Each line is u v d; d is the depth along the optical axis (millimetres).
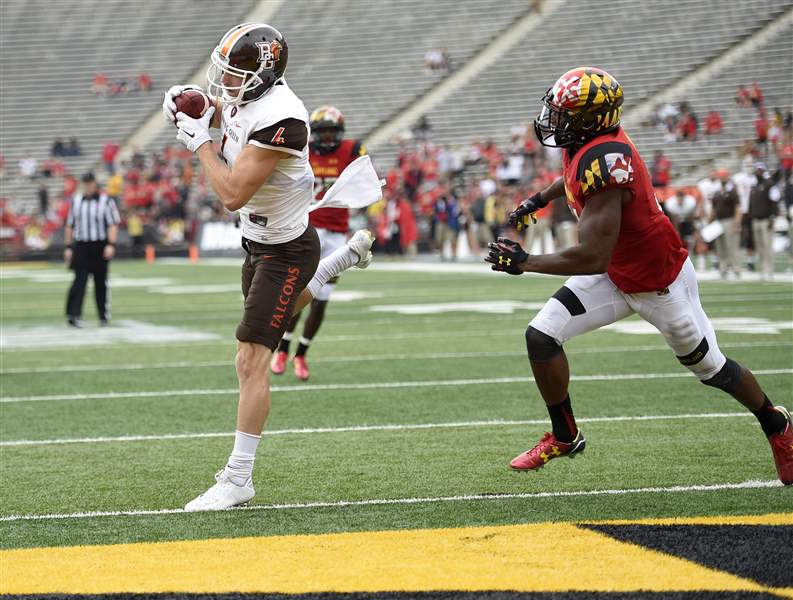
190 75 152875
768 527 16188
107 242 52562
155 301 66812
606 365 34688
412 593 13406
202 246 125562
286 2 157625
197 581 14000
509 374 33438
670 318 18344
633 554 14906
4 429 25812
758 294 60531
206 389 31766
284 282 18609
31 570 14562
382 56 144875
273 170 17844
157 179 133500
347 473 20625
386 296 66312
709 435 23562
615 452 22000
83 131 149000
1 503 18656
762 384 30094
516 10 144125
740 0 130000
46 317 58156
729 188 72312
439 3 149375
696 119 117375
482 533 16125
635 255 17906
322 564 14664
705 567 14273
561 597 13188
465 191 120250
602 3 138375
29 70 157250
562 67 132625
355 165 20359
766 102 117000
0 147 148500
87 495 19172
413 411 27359
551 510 17547
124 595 13508
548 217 89688
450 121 132875
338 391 30844
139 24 160875
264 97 17828
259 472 20828
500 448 22719
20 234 130750
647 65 127250
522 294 65500
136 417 27234
